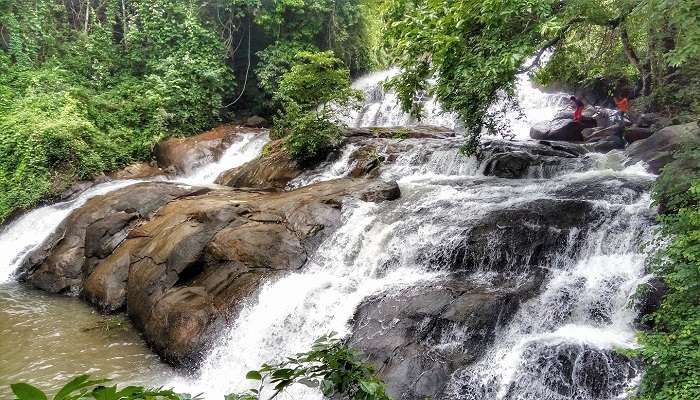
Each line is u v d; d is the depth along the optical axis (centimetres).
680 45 572
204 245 916
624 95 1493
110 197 1234
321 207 965
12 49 1816
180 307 802
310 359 229
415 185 1051
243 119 2044
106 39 1983
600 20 758
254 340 735
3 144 1501
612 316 591
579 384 507
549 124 1425
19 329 872
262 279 826
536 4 668
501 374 540
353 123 1830
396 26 792
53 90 1733
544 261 704
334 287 768
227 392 683
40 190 1420
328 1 2019
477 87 782
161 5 1936
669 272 524
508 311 614
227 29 2012
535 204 810
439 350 591
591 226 709
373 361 593
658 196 590
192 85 1877
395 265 803
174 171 1608
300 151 1296
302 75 1279
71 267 1100
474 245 746
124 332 866
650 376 455
